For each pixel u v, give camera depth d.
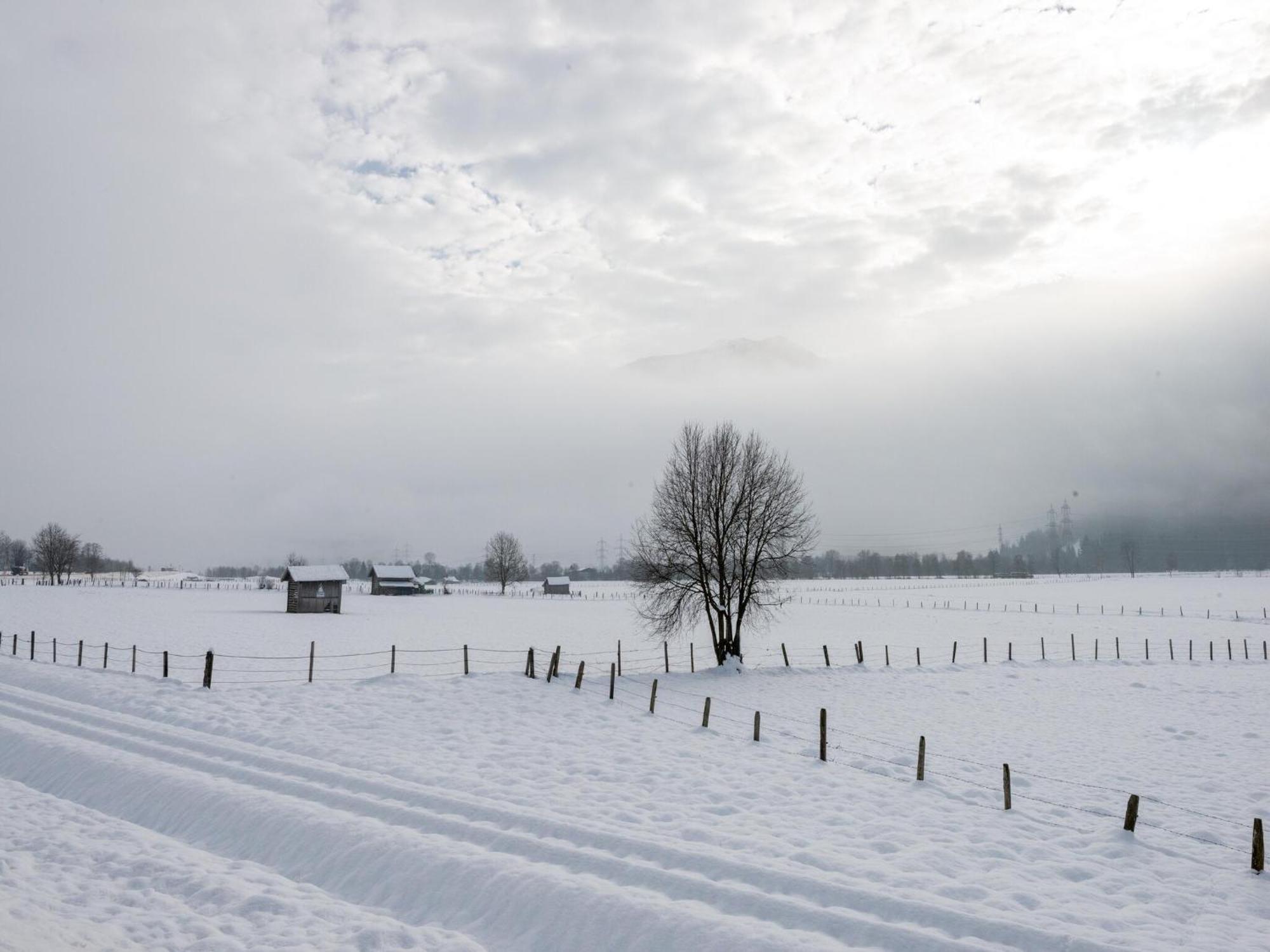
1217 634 68.94
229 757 19.06
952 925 11.20
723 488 42.81
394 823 14.69
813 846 14.66
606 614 90.56
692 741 24.02
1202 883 14.09
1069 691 37.25
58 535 167.75
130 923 11.20
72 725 21.89
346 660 43.72
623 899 11.45
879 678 40.12
